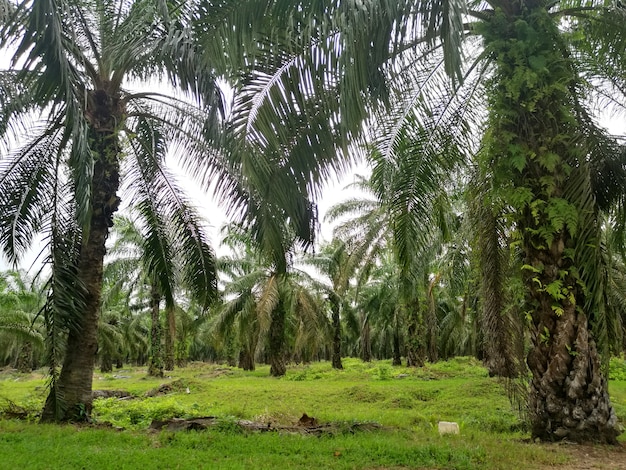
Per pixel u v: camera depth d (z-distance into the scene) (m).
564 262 5.98
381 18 4.35
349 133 4.66
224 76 5.19
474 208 7.57
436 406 11.67
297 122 4.78
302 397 13.60
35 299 24.89
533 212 5.88
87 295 8.29
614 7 6.15
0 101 8.08
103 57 8.34
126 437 6.28
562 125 6.10
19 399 12.91
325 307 25.72
